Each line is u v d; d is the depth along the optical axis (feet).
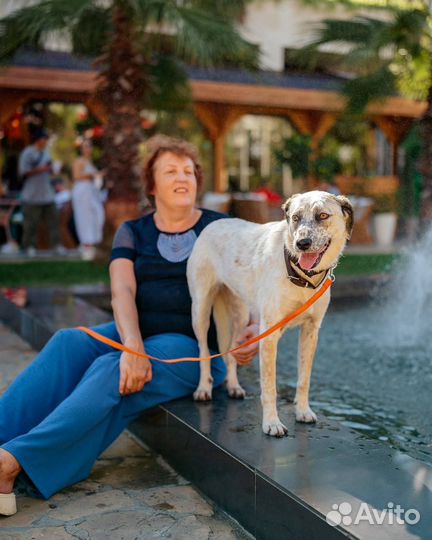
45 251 36.50
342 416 11.30
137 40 27.53
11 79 34.58
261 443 8.12
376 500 6.55
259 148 51.62
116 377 8.77
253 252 8.64
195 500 8.37
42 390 8.89
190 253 10.28
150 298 10.29
